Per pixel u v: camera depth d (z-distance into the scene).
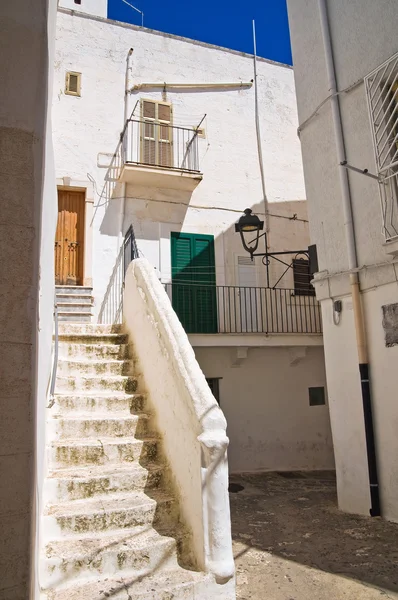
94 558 2.92
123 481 3.60
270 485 8.27
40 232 2.00
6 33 2.02
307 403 10.25
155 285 4.90
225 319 10.05
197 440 3.17
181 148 10.34
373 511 5.78
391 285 5.87
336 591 3.70
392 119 6.23
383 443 5.82
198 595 2.88
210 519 3.06
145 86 10.24
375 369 6.04
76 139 9.53
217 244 10.34
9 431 1.79
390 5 6.10
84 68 9.88
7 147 1.95
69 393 4.54
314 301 10.82
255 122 11.32
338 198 6.86
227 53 11.41
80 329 5.95
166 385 3.96
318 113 7.35
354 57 6.71
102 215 9.45
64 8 9.95
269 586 3.79
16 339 1.86
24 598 1.72
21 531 1.75
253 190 10.91
